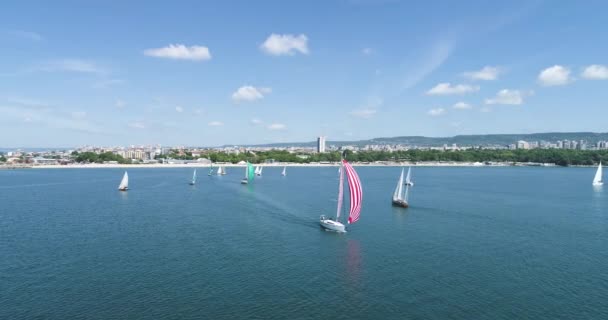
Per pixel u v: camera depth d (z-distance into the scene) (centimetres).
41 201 14875
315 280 6400
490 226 10325
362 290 6022
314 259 7444
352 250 8038
